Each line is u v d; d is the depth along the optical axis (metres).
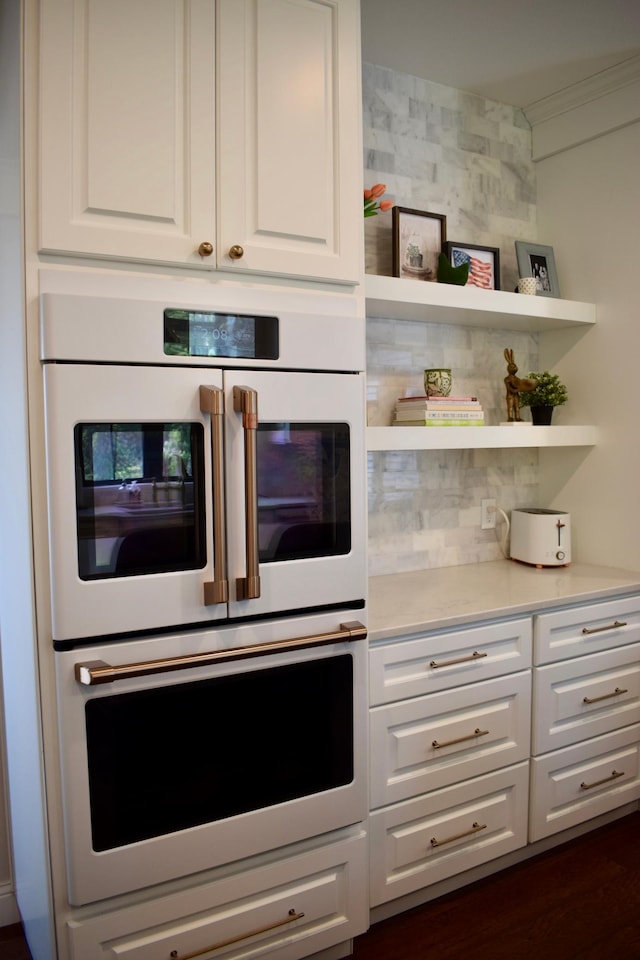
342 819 1.73
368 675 1.82
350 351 1.68
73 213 1.39
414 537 2.60
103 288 1.42
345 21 1.70
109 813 1.44
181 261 1.50
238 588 1.53
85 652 1.39
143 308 1.42
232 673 1.55
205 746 1.54
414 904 2.03
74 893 1.41
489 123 2.71
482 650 2.05
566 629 2.24
